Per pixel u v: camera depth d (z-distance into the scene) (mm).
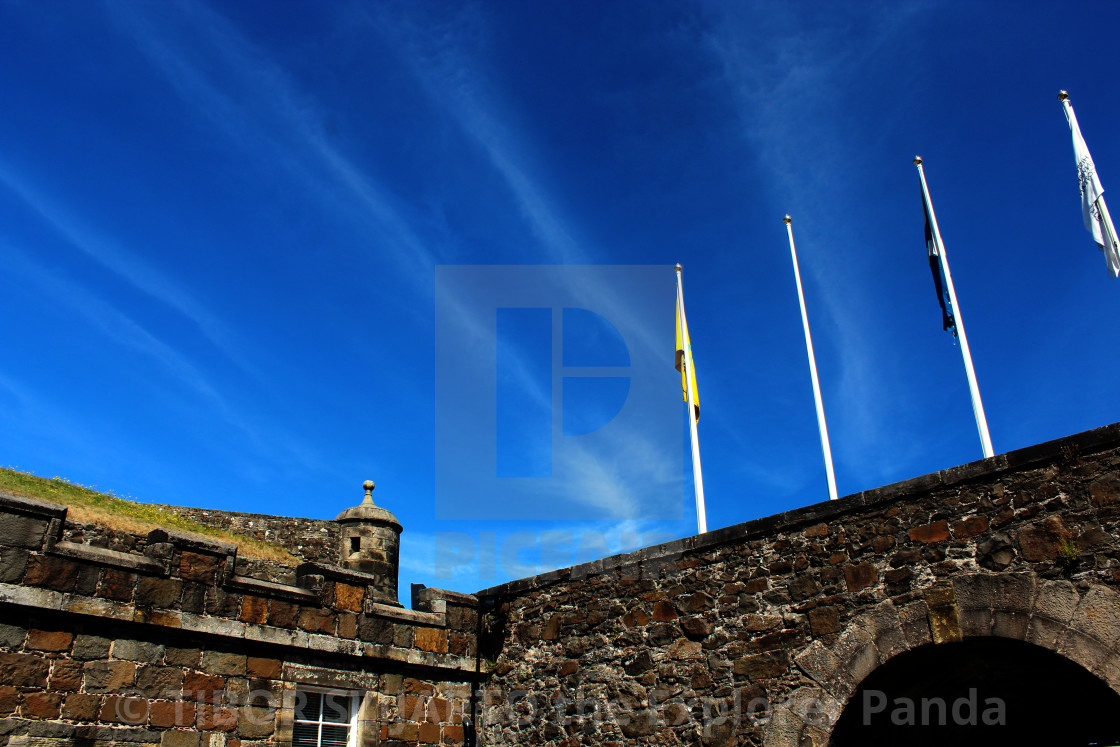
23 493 13070
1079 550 7898
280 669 10508
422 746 11609
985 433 10727
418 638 12023
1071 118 11734
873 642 8883
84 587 9102
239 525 17250
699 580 10570
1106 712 9164
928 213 12930
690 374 14078
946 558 8703
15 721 8375
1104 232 11102
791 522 9930
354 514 16422
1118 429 7961
